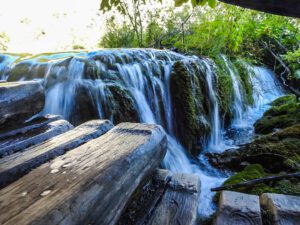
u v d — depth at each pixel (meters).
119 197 0.91
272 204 1.29
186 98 4.96
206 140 5.21
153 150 1.29
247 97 7.27
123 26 8.21
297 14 0.72
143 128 1.40
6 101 1.35
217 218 1.25
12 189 0.76
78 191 0.74
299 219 1.18
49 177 0.84
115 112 3.98
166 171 1.44
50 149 1.11
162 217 1.08
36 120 1.54
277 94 8.51
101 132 1.42
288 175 2.77
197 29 7.74
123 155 1.03
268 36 8.81
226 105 6.20
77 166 0.92
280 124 5.41
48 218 0.62
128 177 0.99
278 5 0.71
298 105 5.91
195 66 5.64
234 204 1.31
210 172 4.11
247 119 6.75
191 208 1.13
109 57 4.75
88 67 4.23
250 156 4.02
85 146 1.14
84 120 3.80
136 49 5.63
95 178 0.83
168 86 5.19
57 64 4.38
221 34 7.12
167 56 5.93
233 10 6.72
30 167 0.97
